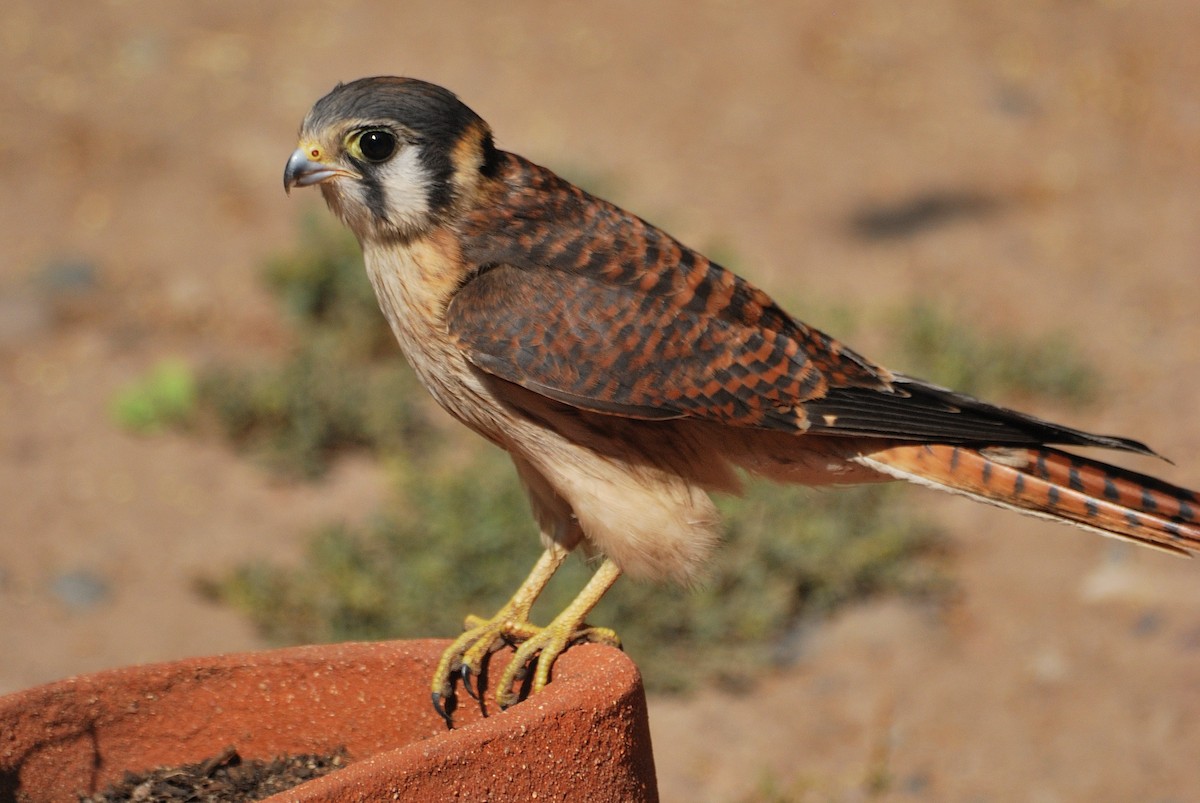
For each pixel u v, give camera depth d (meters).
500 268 6.07
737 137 18.81
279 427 13.45
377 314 14.88
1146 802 9.13
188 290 15.65
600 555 6.35
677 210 17.22
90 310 15.30
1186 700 10.09
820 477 6.69
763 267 16.30
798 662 10.74
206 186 17.36
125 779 5.06
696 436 6.30
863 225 17.42
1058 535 12.30
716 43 20.59
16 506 12.26
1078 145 19.12
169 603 11.10
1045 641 10.85
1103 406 14.12
